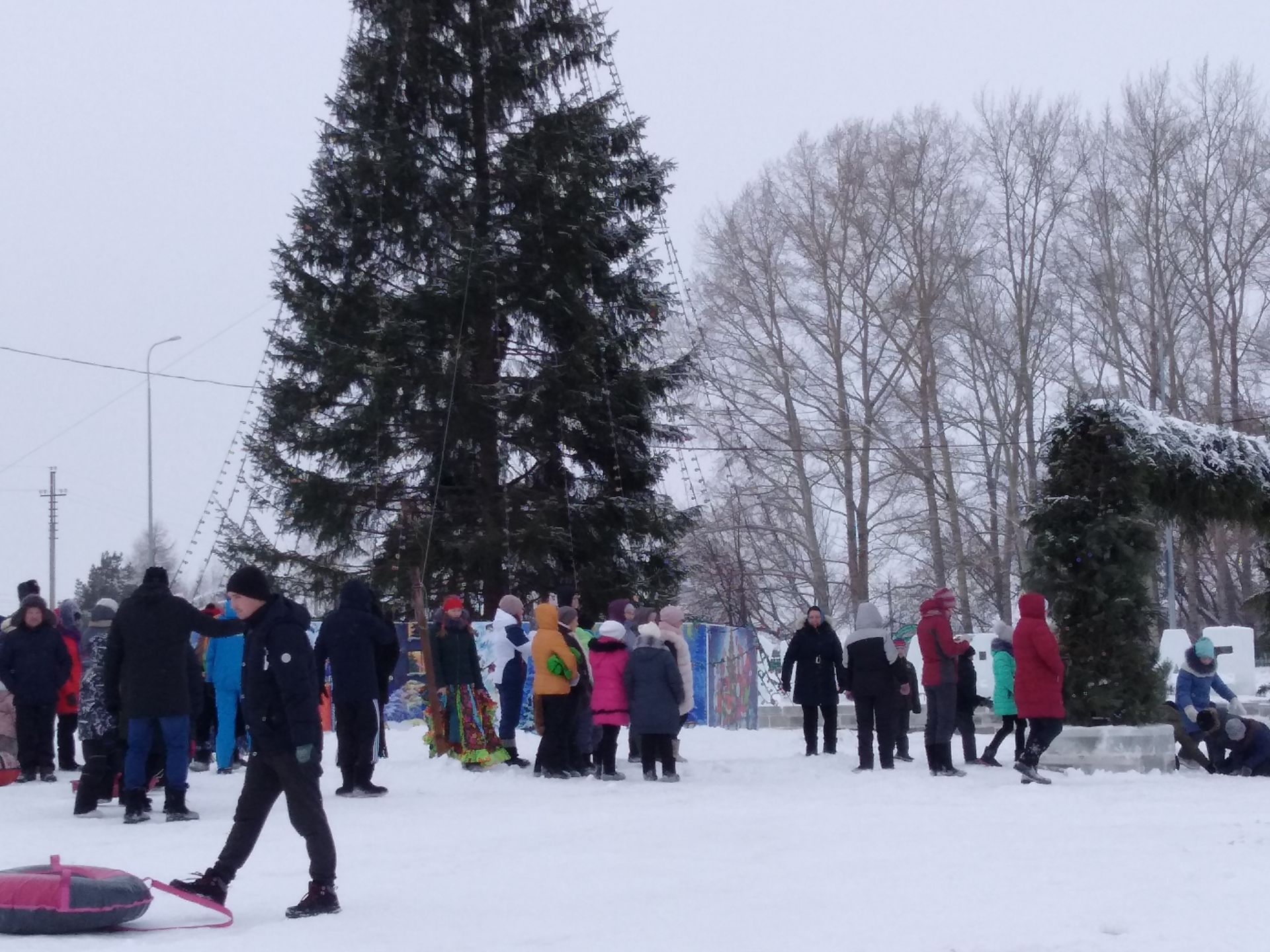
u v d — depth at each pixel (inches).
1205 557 1578.5
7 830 402.9
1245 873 304.3
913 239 1594.5
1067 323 1617.9
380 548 997.2
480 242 984.9
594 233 1001.5
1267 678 1289.4
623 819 418.6
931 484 1534.2
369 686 497.0
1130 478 593.9
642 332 1043.3
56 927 254.2
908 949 232.7
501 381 1008.2
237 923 269.3
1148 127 1585.9
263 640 279.3
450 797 491.8
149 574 424.8
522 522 972.6
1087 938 237.9
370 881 312.2
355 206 994.7
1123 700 580.4
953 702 566.9
